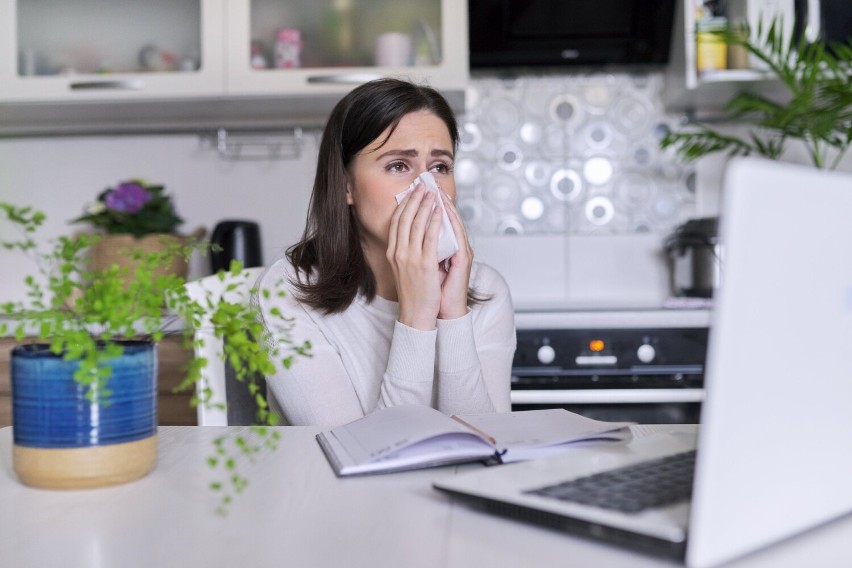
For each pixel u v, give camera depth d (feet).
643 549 1.77
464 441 2.65
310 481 2.42
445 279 4.19
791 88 6.82
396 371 3.97
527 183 8.39
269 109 7.92
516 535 1.90
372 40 7.49
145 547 1.85
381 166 4.30
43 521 2.05
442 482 2.20
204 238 8.16
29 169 8.34
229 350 2.37
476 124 8.40
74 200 8.33
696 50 7.32
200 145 8.34
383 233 4.31
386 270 4.51
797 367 1.58
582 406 6.73
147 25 7.48
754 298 1.46
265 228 8.34
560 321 6.77
